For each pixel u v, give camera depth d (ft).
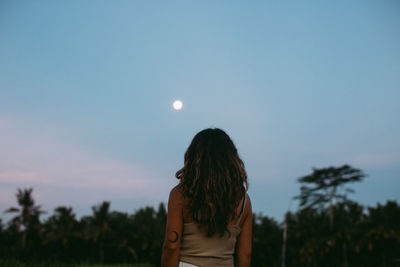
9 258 21.18
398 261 187.83
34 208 207.82
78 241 215.51
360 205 212.84
